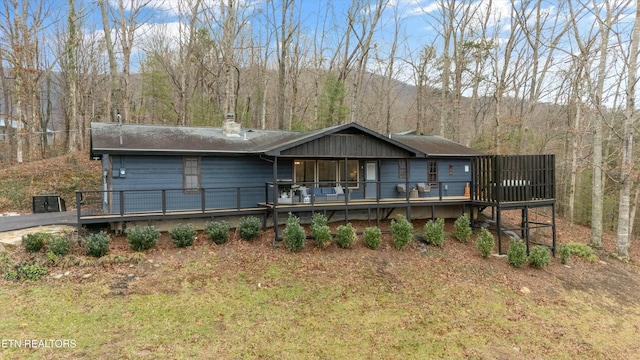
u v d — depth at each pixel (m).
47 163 20.69
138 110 26.69
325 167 15.22
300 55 30.17
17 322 6.54
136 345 6.25
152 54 26.06
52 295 7.59
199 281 8.87
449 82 29.08
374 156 13.92
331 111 24.69
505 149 25.12
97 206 15.39
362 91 34.41
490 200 14.42
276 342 6.81
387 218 15.77
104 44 29.97
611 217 23.36
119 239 10.99
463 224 13.99
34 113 23.28
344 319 7.95
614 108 19.03
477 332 8.10
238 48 23.86
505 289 10.57
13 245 9.43
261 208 13.12
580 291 11.31
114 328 6.69
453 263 11.91
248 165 13.88
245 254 10.75
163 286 8.45
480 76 26.70
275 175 12.18
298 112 32.66
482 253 12.68
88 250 9.39
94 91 31.06
